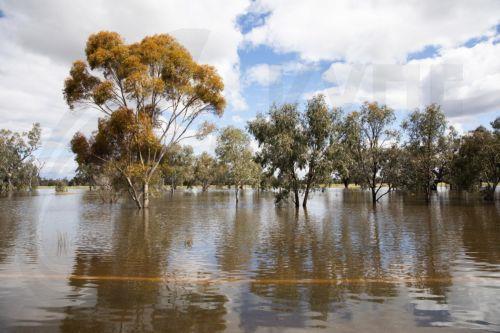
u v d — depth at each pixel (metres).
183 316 8.08
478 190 52.69
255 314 8.20
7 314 8.17
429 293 9.73
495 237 19.50
